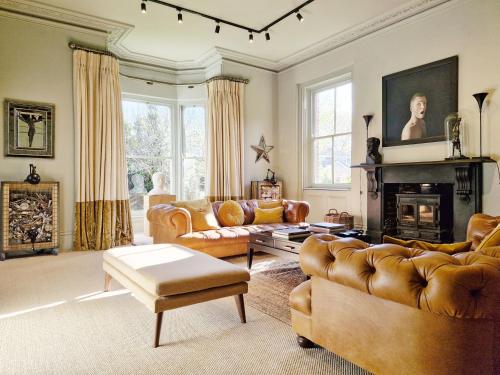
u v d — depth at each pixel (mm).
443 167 4113
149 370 1777
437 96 4289
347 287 1580
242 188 6242
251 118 6461
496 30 3779
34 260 4133
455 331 1216
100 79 4867
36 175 4348
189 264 2395
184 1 4320
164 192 5887
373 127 5055
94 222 4805
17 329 2258
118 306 2666
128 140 6297
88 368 1797
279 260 4105
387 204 4871
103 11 4535
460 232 3977
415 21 4508
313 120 6246
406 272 1295
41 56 4559
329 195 5812
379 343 1444
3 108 4328
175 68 6641
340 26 5008
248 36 5355
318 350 1965
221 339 2117
